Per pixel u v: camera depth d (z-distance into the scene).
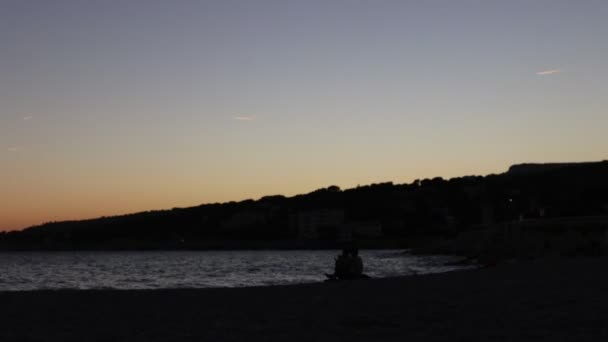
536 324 13.38
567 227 111.25
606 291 18.41
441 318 14.74
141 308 18.39
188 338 13.12
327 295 20.70
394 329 13.56
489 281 23.72
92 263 155.12
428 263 110.38
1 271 105.50
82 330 14.39
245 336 13.20
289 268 104.31
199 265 127.94
